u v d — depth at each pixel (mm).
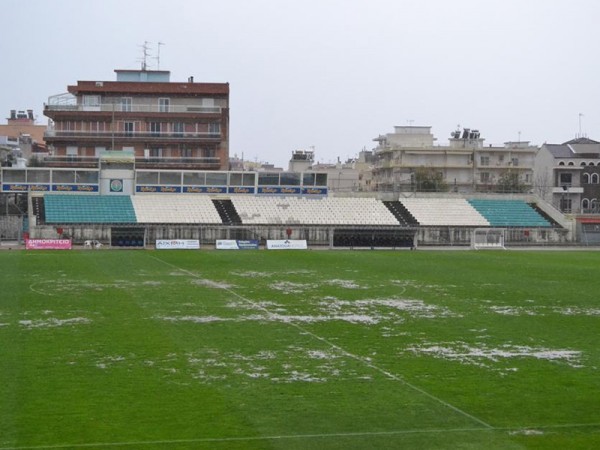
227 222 121875
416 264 90500
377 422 28688
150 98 153375
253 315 52062
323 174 132375
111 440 26344
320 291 64750
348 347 41844
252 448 25812
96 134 149375
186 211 123625
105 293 62031
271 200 130375
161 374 35344
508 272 81750
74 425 27859
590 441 26812
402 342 43375
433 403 31156
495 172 191125
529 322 50219
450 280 73688
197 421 28516
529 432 27734
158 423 28219
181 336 44344
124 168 126500
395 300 59844
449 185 182000
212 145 152375
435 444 26453
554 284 70750
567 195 175125
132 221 118875
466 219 130250
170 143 151125
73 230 113375
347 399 31609
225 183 129875
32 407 29984
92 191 125562
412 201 135125
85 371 35781
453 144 197250
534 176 185625
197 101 155000
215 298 59938
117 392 32219
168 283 69125
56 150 149250
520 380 34938
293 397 31797
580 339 44594
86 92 150750
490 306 57031
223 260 93250
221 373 35656
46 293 61531
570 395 32469
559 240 129625
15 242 115688
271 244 115062
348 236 119438
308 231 119938
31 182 123500
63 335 44250
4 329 45906
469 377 35406
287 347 41656
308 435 27188
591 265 90562
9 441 26125
